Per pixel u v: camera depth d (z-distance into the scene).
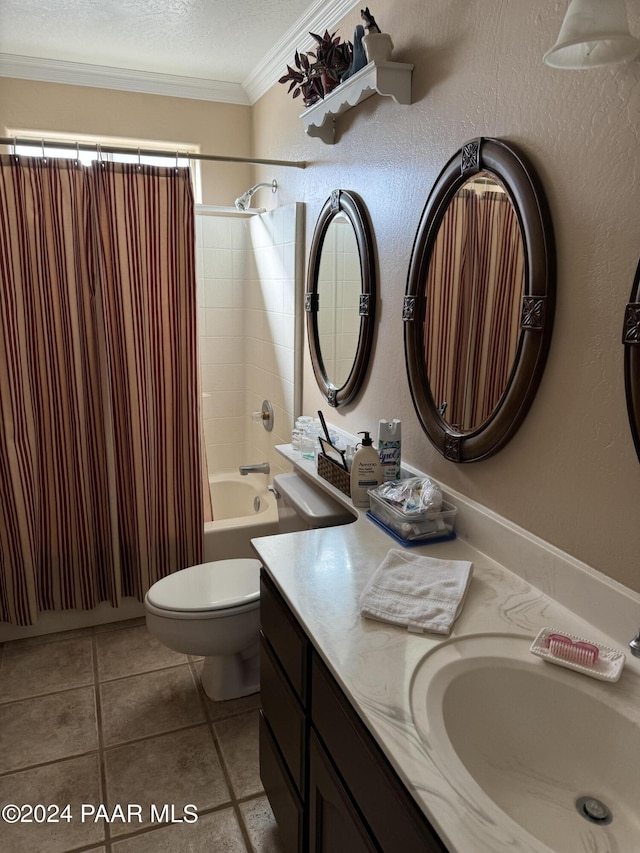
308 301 2.46
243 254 3.38
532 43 1.21
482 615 1.20
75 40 2.54
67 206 2.24
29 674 2.33
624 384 1.05
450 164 1.46
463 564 1.35
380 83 1.60
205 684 2.23
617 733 0.96
